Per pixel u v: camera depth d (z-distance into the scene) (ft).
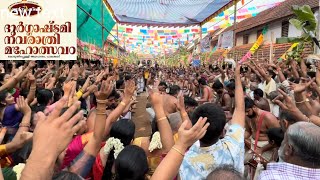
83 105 19.26
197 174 8.12
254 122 16.65
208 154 8.29
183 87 48.21
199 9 54.60
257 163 13.67
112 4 50.67
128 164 7.73
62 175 6.07
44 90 16.99
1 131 12.29
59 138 4.53
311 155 6.97
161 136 8.63
